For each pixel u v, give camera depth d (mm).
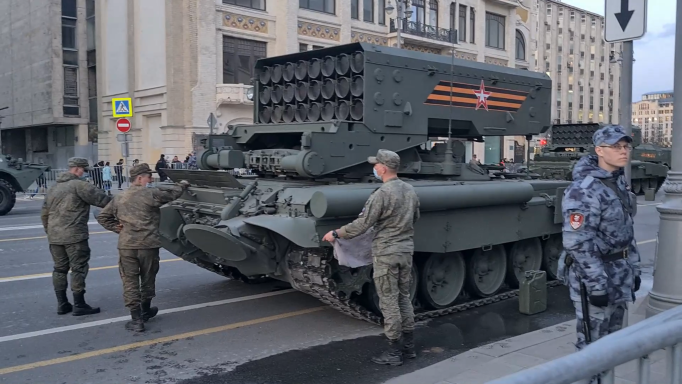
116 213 6680
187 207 7531
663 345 2771
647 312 6188
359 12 31844
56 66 36844
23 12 39188
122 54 31031
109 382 5246
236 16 27562
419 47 34469
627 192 4039
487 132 8773
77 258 7148
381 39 32906
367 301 6781
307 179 7605
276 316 7281
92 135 38219
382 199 5371
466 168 8430
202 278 9312
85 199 7129
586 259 3850
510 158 38562
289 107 8523
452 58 7762
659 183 30969
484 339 6500
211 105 27172
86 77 37969
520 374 2289
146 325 6902
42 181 26203
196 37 26609
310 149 6961
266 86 8953
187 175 7586
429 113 8039
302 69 8211
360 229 5402
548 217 8906
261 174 8555
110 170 25656
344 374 5434
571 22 75438
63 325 6887
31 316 7234
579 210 3871
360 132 7344
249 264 6578
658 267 6121
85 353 5977
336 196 5840
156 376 5383
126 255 6613
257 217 6410
